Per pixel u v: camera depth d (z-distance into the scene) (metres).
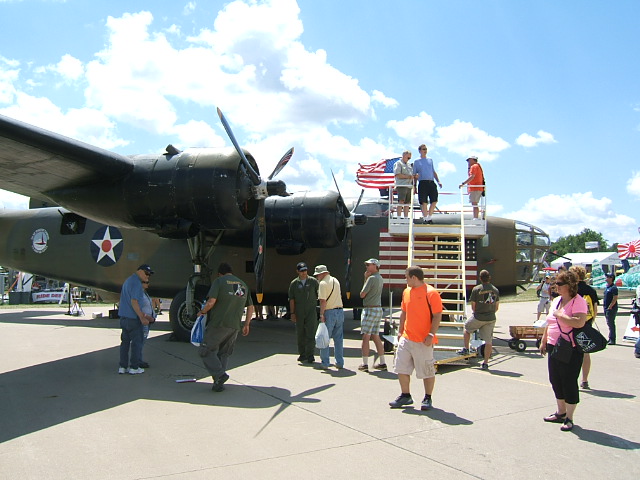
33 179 9.34
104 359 8.70
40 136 7.58
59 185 9.66
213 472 4.04
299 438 4.87
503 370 8.30
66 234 14.47
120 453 4.42
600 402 6.36
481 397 6.48
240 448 4.59
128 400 6.15
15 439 4.75
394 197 12.76
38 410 5.70
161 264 13.26
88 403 6.00
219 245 12.26
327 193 11.20
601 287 31.53
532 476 4.05
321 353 8.16
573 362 5.18
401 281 11.95
